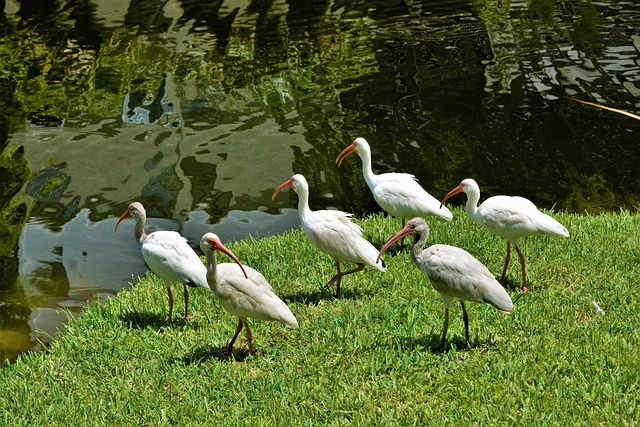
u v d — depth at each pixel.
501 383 7.22
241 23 24.05
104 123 17.45
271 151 15.77
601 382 7.12
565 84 18.45
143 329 8.98
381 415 6.90
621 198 13.27
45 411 7.33
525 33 22.08
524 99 17.75
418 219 8.06
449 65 20.00
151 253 8.91
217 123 17.27
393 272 10.05
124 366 8.16
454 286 7.62
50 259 11.95
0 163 15.69
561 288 9.33
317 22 23.95
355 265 10.34
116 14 25.16
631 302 8.77
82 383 7.90
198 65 20.66
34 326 9.91
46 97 18.94
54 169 15.34
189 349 8.45
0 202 14.09
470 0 25.61
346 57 20.91
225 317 9.19
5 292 10.88
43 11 25.58
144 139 16.64
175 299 9.74
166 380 7.83
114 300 10.03
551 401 6.90
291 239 11.34
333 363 7.86
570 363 7.49
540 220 9.12
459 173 14.49
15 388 7.84
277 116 17.47
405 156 15.28
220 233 12.70
